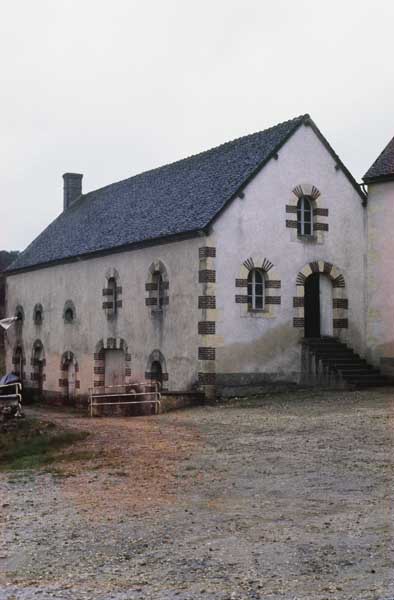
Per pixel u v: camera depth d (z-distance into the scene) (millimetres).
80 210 34812
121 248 25578
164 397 20781
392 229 23625
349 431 14602
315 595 6363
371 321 24109
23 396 33000
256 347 22125
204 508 9570
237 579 6844
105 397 24234
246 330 21984
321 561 7270
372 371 22844
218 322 21484
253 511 9281
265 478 11078
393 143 24875
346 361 22812
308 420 16422
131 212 27969
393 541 7828
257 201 22391
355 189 24453
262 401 20719
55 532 8820
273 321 22500
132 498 10375
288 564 7219
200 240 21625
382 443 13234
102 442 15336
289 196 23078
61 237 32969
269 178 22672
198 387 21469
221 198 22156
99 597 6492
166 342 23156
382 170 23844
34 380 32875
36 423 18266
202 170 25875
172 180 27484
